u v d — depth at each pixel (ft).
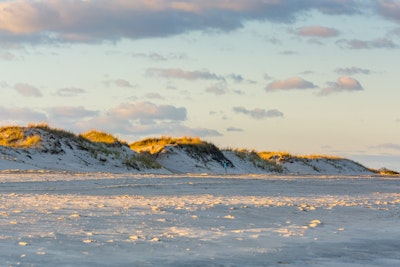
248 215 83.66
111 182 150.71
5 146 229.66
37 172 189.16
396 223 79.41
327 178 223.51
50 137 252.21
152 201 103.55
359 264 53.31
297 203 106.11
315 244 61.72
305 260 54.08
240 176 222.48
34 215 77.10
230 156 335.67
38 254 51.78
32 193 117.08
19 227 66.13
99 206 90.94
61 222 71.26
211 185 153.89
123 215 79.82
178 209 88.28
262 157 386.52
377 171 416.67
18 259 49.57
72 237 60.64
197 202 102.47
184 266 49.85
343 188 166.30
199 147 315.37
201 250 56.49
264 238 64.23
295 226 74.38
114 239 60.44
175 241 60.54
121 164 251.39
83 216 77.46
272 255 55.52
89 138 278.46
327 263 53.26
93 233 63.67
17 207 87.20
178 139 327.06
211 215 82.28
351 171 394.93
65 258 50.75
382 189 168.55
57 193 118.83
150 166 264.11
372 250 59.77
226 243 60.54
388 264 53.62
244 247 58.80
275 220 79.71
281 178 207.51
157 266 49.44
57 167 225.56
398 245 62.80
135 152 275.18
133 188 136.26
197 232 67.00
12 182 143.33
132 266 49.14
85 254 52.75
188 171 284.61
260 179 190.70
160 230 67.72
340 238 66.03
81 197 110.22
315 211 90.89
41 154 234.79
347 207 98.27
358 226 75.92
